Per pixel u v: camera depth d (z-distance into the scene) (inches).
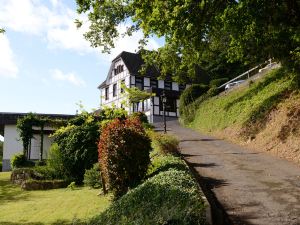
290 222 304.3
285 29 670.5
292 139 663.1
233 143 863.1
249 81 1162.0
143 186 379.2
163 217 271.4
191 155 716.7
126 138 469.1
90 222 385.1
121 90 2030.0
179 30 521.0
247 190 417.7
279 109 800.3
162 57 952.3
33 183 768.3
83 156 781.9
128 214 332.2
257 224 304.7
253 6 560.4
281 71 983.0
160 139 697.0
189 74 909.8
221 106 1196.5
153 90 1905.8
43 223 434.6
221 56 1921.8
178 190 319.9
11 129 1268.5
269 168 541.6
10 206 582.6
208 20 547.5
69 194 634.2
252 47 793.6
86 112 754.2
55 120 1115.9
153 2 534.3
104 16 927.7
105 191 543.8
